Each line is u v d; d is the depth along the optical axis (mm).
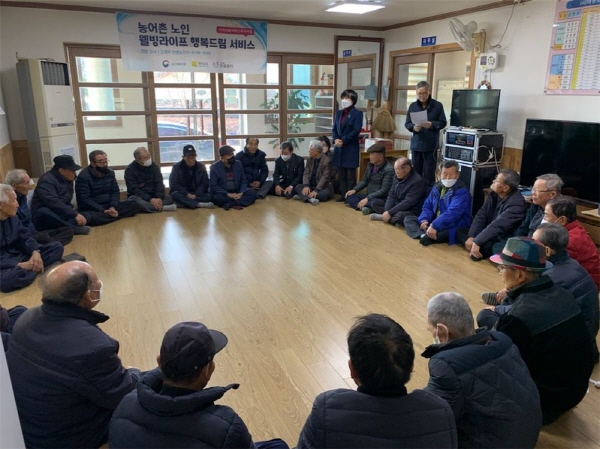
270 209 5348
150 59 5797
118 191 4863
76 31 5395
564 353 1706
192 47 5949
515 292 1787
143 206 5066
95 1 5090
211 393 1144
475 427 1388
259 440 1809
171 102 6133
